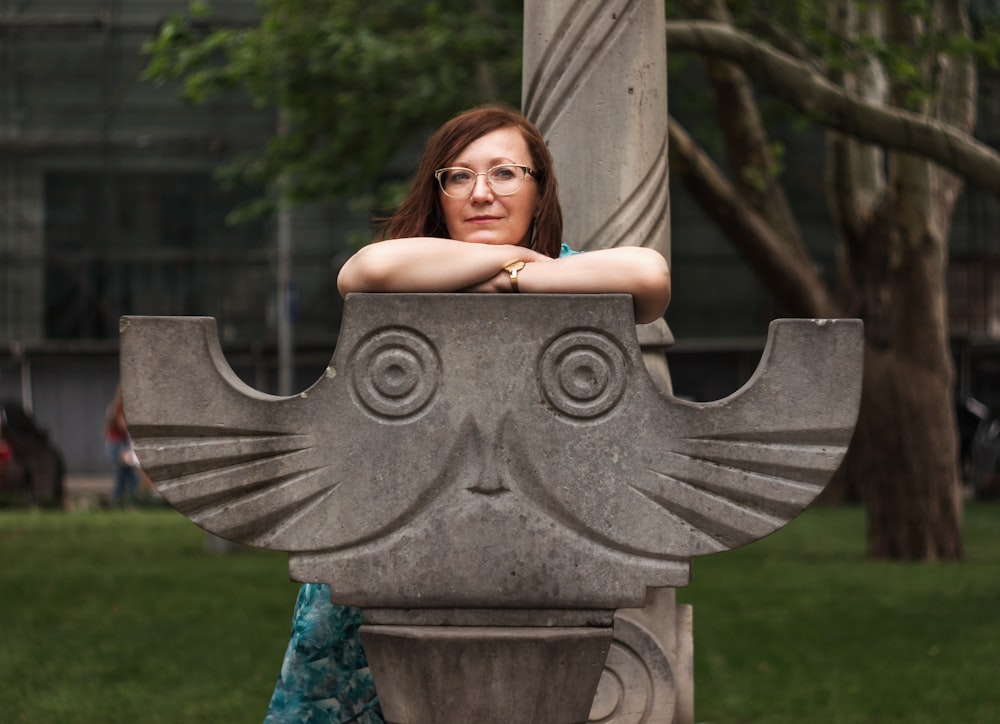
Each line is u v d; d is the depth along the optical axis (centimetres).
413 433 244
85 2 3142
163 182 3147
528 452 243
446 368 243
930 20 979
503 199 285
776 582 1127
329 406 245
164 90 3152
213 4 3042
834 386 241
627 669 395
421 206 292
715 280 3198
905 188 1274
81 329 3128
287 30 1435
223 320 3153
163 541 1486
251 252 3155
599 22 388
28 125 3145
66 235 3133
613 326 242
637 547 243
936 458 1305
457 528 244
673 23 791
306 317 3150
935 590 1072
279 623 898
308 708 296
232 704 653
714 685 713
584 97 388
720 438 243
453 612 248
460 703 246
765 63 820
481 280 255
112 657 775
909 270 1289
